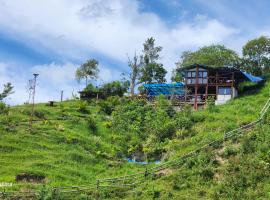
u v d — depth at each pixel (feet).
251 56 313.32
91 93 290.56
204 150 183.11
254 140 181.37
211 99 250.57
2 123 215.31
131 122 237.86
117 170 191.52
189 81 269.85
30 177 171.73
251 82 280.92
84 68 327.88
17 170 173.58
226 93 262.67
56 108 256.73
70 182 174.09
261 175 158.92
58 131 216.74
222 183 158.30
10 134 204.13
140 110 245.04
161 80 315.58
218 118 219.00
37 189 162.50
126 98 268.41
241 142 181.27
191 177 165.99
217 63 305.73
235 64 310.24
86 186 168.04
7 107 237.04
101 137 224.12
